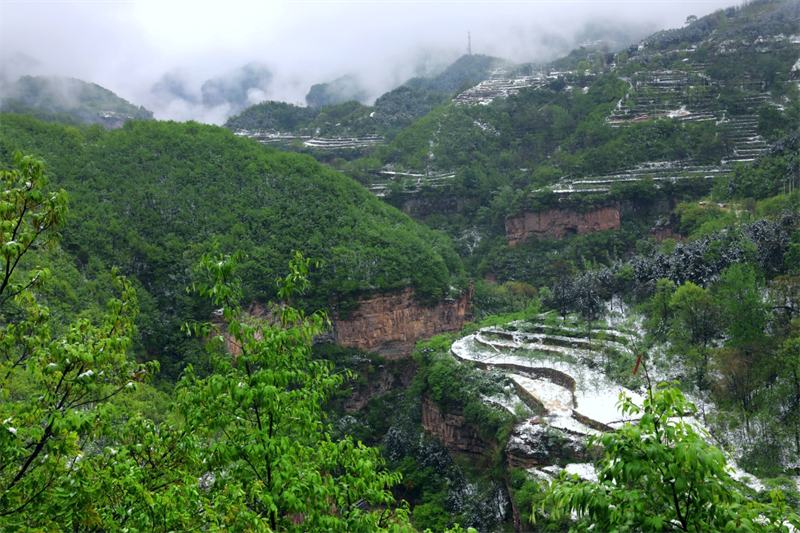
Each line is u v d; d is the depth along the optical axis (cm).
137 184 14725
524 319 12388
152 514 2230
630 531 1666
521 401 9206
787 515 1750
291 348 2533
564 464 7519
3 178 2252
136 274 13038
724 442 6975
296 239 14988
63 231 12469
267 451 2252
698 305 8800
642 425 1773
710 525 1695
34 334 2458
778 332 8044
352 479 2536
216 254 2580
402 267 14962
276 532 2308
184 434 2452
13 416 2112
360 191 17875
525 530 7050
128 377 2597
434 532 8544
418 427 11444
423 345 12688
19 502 2109
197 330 2484
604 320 11150
